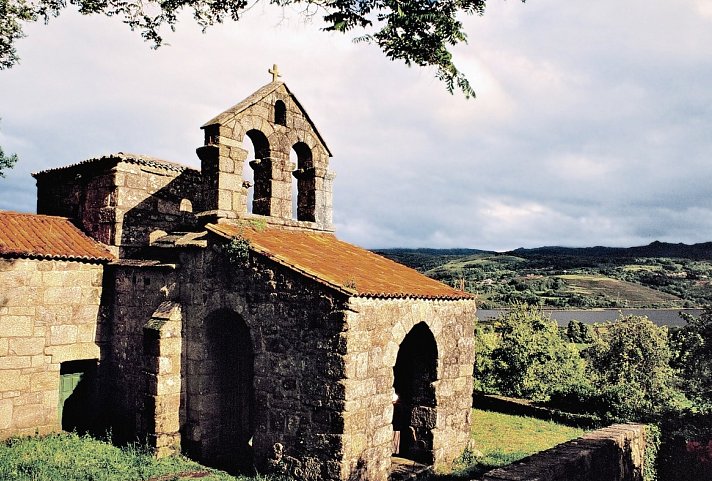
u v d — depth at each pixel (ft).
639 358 75.66
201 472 38.37
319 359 36.86
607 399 70.33
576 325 153.07
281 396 38.37
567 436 61.41
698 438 44.78
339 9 28.19
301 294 38.04
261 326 39.81
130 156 53.01
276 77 52.75
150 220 54.75
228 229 43.52
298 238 49.70
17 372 44.34
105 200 52.85
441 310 47.24
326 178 56.90
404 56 28.71
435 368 46.60
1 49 34.99
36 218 52.54
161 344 42.04
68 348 47.62
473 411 76.54
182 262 44.65
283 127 52.54
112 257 50.52
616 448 31.73
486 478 22.52
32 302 45.47
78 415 49.32
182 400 43.16
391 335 40.45
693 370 49.39
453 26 28.12
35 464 36.76
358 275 41.73
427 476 42.88
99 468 37.27
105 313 50.21
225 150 47.11
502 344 90.38
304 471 36.70
